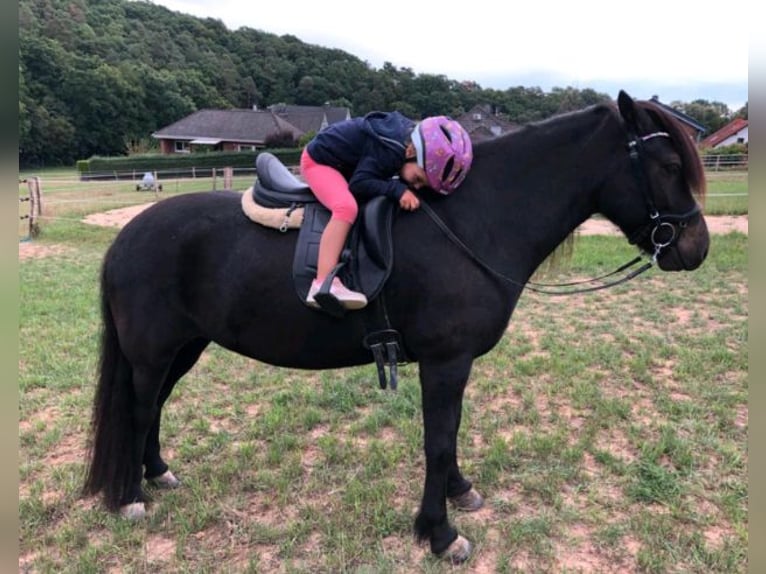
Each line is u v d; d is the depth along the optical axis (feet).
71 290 24.43
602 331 18.43
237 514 9.55
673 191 7.80
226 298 8.32
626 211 8.08
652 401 13.39
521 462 10.87
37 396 14.14
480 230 8.00
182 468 11.06
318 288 7.47
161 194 70.90
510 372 15.26
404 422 12.42
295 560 8.45
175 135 172.86
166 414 13.23
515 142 8.29
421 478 10.52
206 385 14.93
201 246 8.46
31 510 9.57
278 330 8.30
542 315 20.49
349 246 7.82
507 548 8.61
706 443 11.32
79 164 132.98
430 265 7.79
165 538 9.05
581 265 27.32
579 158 8.09
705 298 22.11
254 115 176.45
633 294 22.97
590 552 8.55
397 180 7.94
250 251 8.21
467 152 7.70
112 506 9.27
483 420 12.61
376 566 8.27
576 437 11.85
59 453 11.64
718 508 9.48
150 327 8.69
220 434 12.15
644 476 10.30
